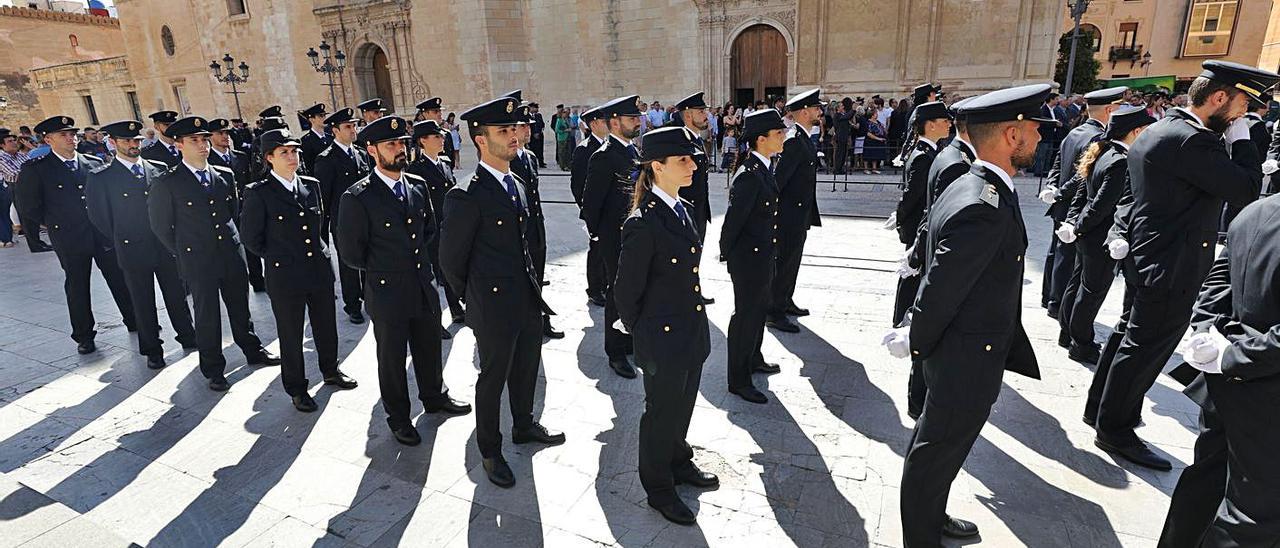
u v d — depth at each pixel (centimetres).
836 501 331
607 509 331
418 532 317
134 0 2902
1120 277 668
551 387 473
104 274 606
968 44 1475
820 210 1047
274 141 432
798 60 1650
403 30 2212
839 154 1402
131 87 3177
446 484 358
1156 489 330
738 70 1861
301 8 2444
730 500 335
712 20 1809
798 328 560
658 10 1886
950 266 241
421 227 414
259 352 535
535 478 360
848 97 1516
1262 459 215
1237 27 3145
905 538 284
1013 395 431
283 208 433
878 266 730
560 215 1152
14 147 1095
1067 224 450
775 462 366
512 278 354
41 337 618
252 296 740
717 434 398
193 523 328
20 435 425
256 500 347
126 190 509
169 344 594
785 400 438
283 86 2608
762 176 414
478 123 346
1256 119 748
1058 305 561
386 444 403
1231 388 223
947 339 258
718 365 495
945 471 268
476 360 539
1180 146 313
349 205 385
